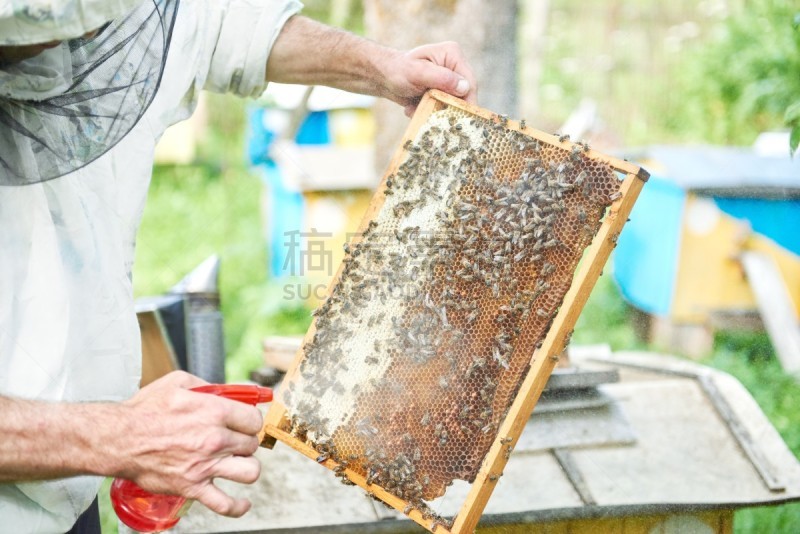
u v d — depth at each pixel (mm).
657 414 2959
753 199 5320
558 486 2627
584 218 1904
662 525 2613
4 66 1545
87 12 1479
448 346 1970
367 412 1993
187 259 7246
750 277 5406
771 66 7535
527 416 1868
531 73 9398
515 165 2023
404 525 2502
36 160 1652
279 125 6098
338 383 2023
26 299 1768
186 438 1626
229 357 5789
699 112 8312
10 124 1618
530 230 1936
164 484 1660
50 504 1861
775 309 5336
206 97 8625
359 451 1985
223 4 2312
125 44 1708
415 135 2143
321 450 1994
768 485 2701
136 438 1620
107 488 4094
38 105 1630
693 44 9336
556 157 1981
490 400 1916
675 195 5406
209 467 1653
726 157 5680
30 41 1474
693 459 2793
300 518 2529
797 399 4816
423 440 1947
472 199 2037
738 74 7895
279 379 3041
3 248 1735
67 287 1829
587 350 3785
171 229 7605
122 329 1979
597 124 6340
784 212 5352
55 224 1821
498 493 2596
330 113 6285
